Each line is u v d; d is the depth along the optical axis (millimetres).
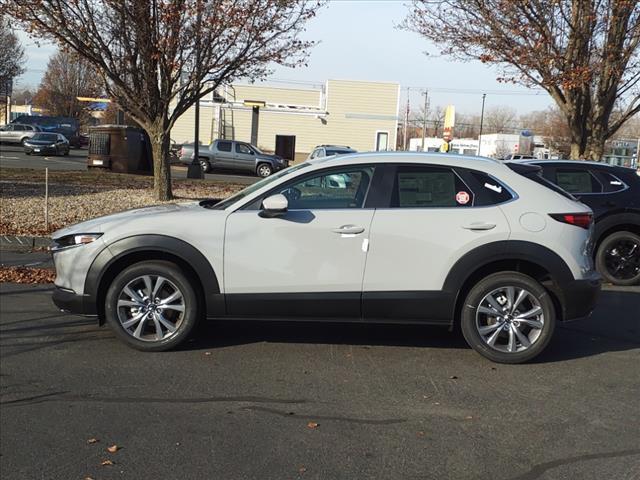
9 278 7957
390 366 5184
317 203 5250
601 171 8953
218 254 5152
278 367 5090
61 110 71875
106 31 11820
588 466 3576
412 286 5156
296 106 39906
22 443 3703
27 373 4828
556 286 5168
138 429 3918
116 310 5254
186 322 5281
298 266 5152
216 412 4203
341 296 5164
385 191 5242
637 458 3686
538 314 5215
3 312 6477
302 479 3361
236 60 12242
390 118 40312
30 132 45594
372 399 4488
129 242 5164
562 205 5270
